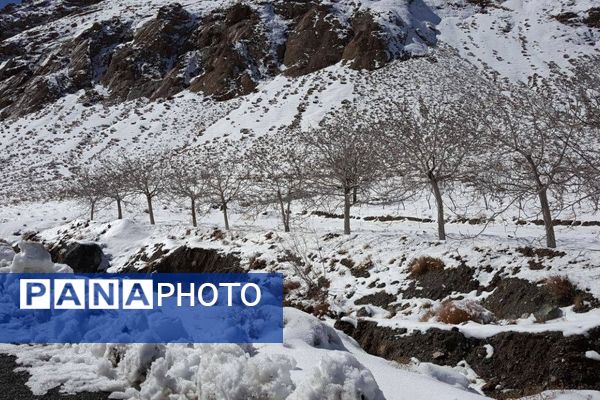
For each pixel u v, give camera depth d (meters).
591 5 88.62
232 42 86.88
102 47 101.88
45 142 73.62
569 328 10.77
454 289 16.41
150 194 38.09
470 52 77.62
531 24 87.19
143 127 72.50
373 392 5.03
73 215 43.59
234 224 34.12
